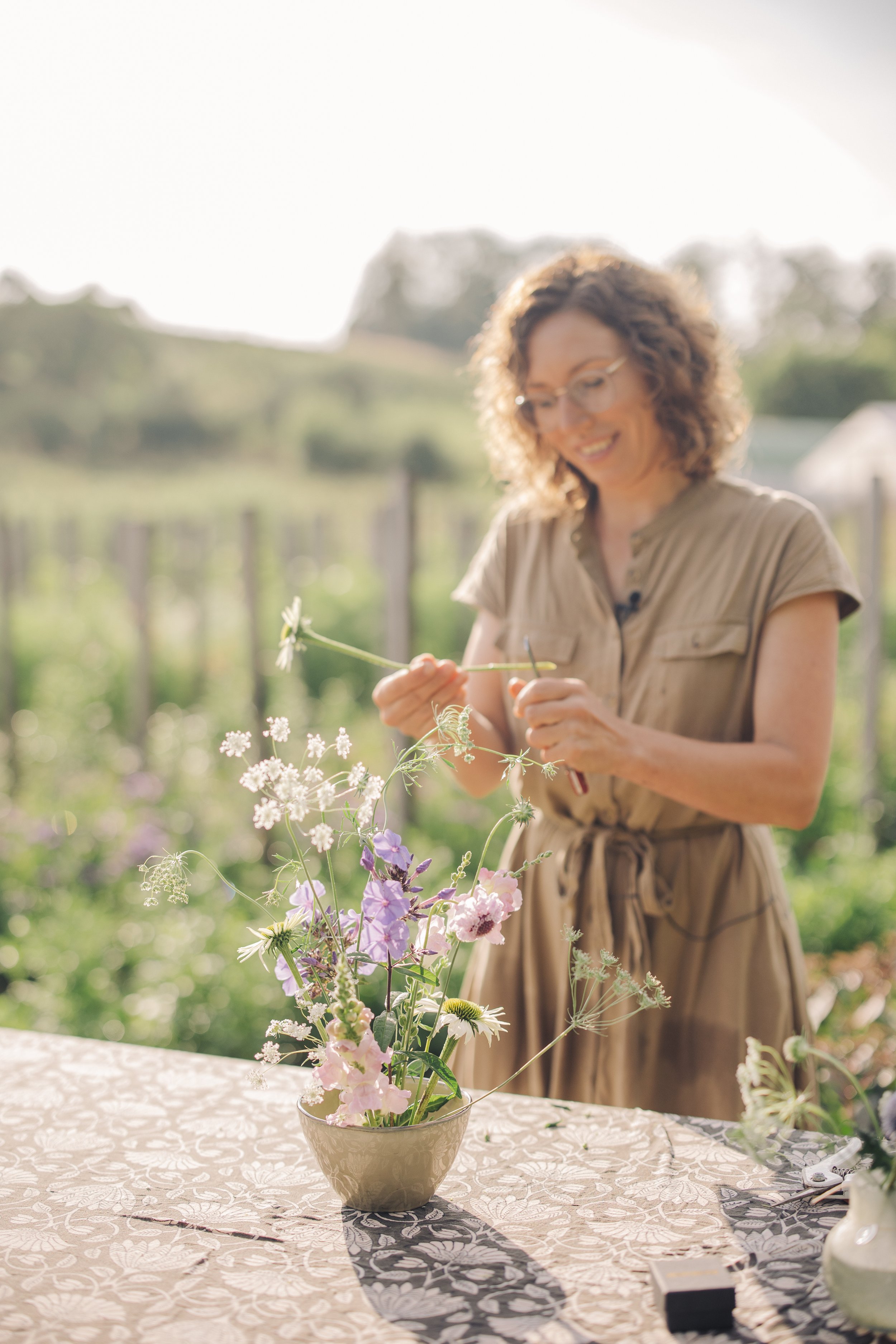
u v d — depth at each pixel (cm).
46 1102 134
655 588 166
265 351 5675
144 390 5372
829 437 3222
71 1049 151
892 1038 266
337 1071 99
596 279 162
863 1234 87
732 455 175
